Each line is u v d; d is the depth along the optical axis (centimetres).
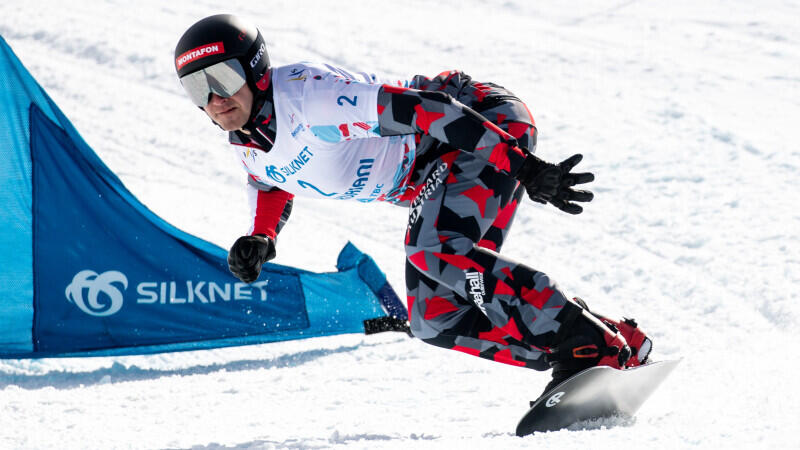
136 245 1385
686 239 1808
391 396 1140
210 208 2081
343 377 1252
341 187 997
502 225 1061
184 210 2047
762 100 2839
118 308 1383
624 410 938
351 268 1455
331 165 964
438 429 961
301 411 1078
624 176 2217
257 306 1430
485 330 969
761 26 3703
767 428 781
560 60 3372
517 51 3516
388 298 1459
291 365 1345
